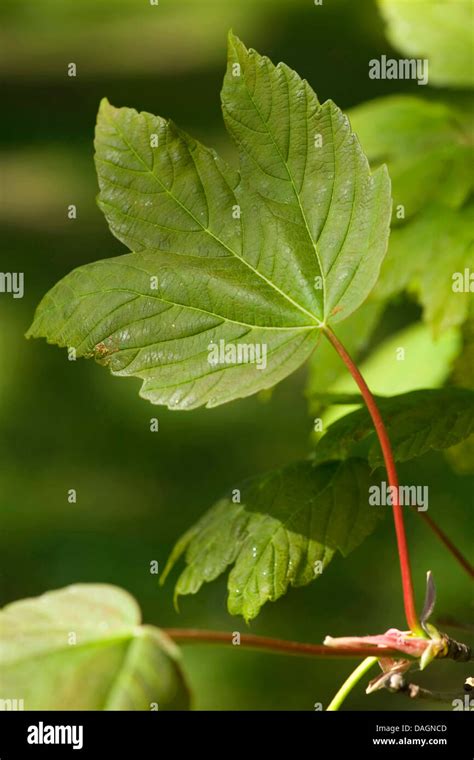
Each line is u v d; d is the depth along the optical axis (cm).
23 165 482
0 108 564
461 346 89
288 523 75
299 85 72
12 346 304
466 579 181
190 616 187
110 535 216
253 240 73
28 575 203
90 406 271
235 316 72
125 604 66
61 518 222
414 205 87
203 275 72
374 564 193
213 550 76
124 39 711
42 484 235
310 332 72
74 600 66
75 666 65
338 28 565
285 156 72
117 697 65
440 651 70
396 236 87
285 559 75
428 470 194
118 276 72
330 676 166
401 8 95
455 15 94
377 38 534
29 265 354
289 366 72
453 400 76
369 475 77
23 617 65
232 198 73
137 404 273
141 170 73
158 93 564
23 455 250
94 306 72
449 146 88
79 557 208
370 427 75
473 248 86
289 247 72
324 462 77
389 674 71
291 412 262
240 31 611
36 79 618
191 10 728
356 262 72
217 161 73
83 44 710
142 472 241
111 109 73
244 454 246
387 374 94
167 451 249
